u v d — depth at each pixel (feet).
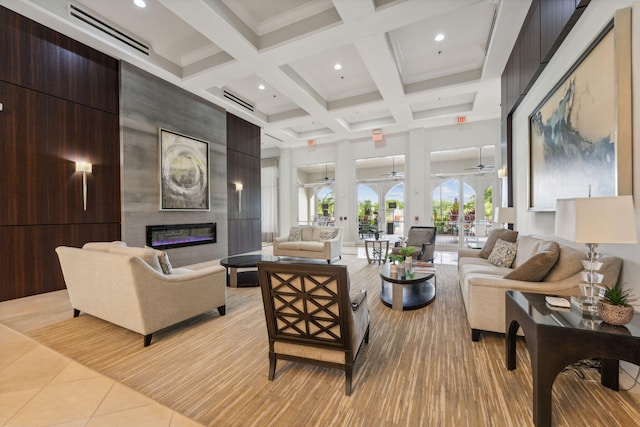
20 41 11.59
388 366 6.68
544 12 9.48
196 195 18.92
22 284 11.80
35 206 12.11
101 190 14.21
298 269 5.56
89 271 8.51
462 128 24.36
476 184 24.95
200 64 15.88
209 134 20.15
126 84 14.90
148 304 7.68
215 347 7.70
